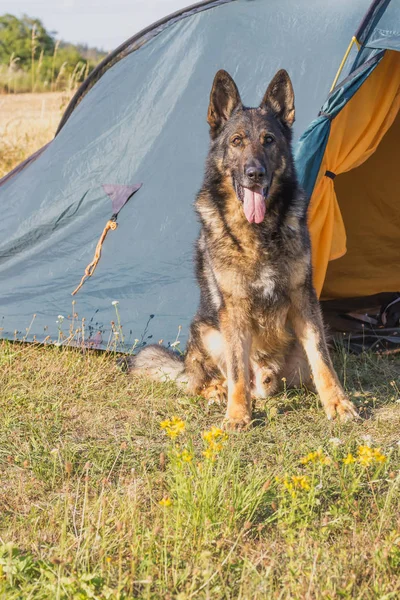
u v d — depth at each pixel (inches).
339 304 261.6
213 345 180.1
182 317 215.5
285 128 180.4
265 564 103.0
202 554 99.3
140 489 130.9
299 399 179.8
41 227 238.1
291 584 96.6
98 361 205.5
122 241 228.1
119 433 159.5
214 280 175.5
